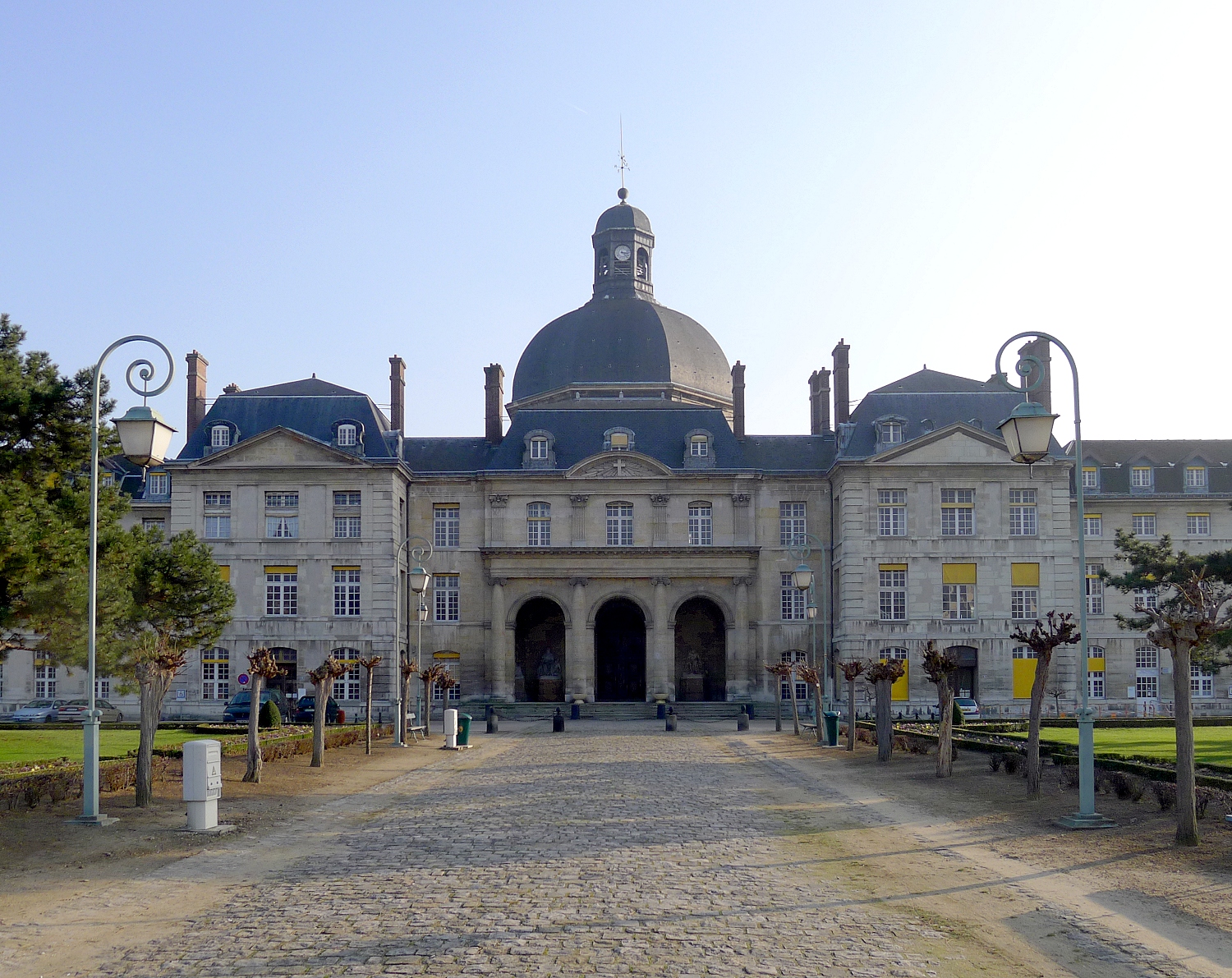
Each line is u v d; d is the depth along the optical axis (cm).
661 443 7812
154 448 2411
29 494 3341
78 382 3591
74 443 3566
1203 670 4934
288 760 3919
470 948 1298
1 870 1811
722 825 2273
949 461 7275
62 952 1317
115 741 4341
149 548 4272
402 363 7969
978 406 7544
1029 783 2673
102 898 1602
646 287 9044
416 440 7938
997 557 7275
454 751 4416
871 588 7238
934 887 1675
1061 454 7419
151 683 2562
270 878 1748
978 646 7219
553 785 3073
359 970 1217
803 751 4378
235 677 7175
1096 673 7475
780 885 1664
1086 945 1356
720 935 1363
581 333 8538
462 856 1905
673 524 7619
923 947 1329
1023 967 1259
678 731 5875
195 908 1538
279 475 7250
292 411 7512
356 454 7294
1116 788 2617
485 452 7894
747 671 7512
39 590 3175
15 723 5928
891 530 7294
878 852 1969
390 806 2638
